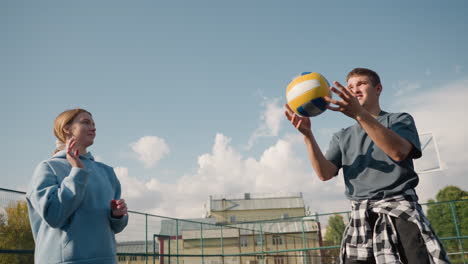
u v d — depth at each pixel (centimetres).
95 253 201
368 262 203
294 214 5056
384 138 188
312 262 1722
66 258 192
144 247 873
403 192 200
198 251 1292
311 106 230
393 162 206
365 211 208
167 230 1013
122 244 809
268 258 1491
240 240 1475
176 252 1108
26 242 530
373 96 234
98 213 214
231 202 5109
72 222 200
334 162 251
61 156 229
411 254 183
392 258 187
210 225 1255
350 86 241
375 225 201
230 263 1395
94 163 246
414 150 201
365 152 222
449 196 4547
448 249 1611
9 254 501
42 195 190
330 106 226
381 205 201
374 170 212
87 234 202
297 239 1714
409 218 188
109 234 217
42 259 195
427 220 192
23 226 531
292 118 245
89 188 215
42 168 209
